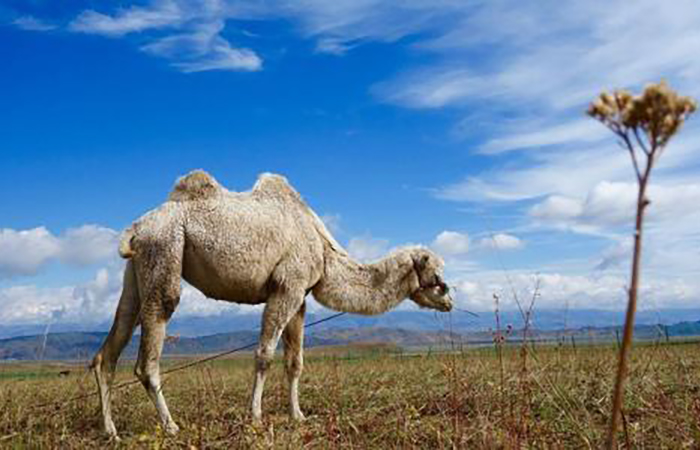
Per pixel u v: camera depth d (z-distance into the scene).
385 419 7.63
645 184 2.02
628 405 7.65
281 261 8.73
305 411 9.30
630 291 2.08
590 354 10.86
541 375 8.89
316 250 9.06
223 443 6.75
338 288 9.37
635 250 2.06
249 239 8.41
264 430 6.86
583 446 6.23
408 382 10.30
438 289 9.68
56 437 7.32
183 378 12.58
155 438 6.26
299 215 9.03
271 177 9.13
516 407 7.59
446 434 6.77
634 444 6.17
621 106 2.00
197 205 8.38
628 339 2.12
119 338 8.25
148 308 8.02
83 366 11.07
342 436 6.68
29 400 9.87
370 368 12.59
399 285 9.59
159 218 8.26
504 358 11.39
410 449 6.41
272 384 11.60
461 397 8.21
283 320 8.62
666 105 1.93
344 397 9.48
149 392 7.93
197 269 8.41
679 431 6.19
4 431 7.72
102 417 7.96
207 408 9.16
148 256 8.13
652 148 1.99
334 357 10.13
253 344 8.87
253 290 8.73
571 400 7.82
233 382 12.18
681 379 8.59
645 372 8.92
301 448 6.53
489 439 6.13
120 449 7.09
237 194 8.84
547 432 6.54
